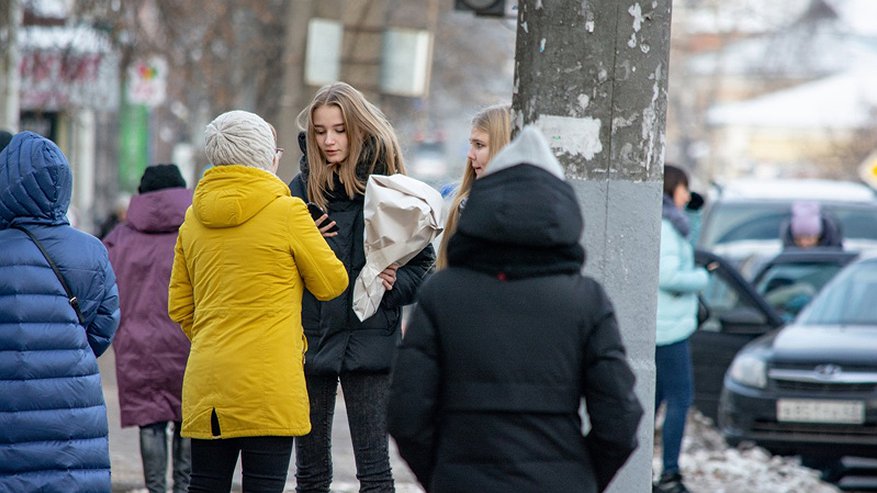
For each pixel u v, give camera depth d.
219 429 15.73
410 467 12.13
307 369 17.30
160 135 98.38
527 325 11.83
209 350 15.81
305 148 18.06
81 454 15.35
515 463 11.67
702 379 35.84
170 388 21.45
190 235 16.17
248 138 15.88
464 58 117.00
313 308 17.39
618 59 15.23
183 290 16.47
